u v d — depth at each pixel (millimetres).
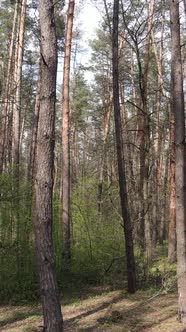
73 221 13039
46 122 5570
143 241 12430
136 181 14180
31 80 26531
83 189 13602
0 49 25062
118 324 7762
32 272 10344
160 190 25781
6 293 10031
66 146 12617
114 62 9836
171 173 15211
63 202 12359
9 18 24562
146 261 11320
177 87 7645
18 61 17516
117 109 9875
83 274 12070
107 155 21422
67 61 12867
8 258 10211
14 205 10312
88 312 8812
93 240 12750
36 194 5574
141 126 12469
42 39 5633
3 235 10273
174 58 7688
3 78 24375
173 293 9977
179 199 7551
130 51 23359
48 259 5504
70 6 12938
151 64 22531
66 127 12703
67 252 12039
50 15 5641
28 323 8219
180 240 7543
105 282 11898
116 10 9875
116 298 9898
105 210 13648
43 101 5586
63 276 11586
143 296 9875
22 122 32281
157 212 24156
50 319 5453
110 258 12625
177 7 7770
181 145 7617
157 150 22656
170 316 8055
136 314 8375
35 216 5590
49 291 5473
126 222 10195
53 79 5621
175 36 7719
